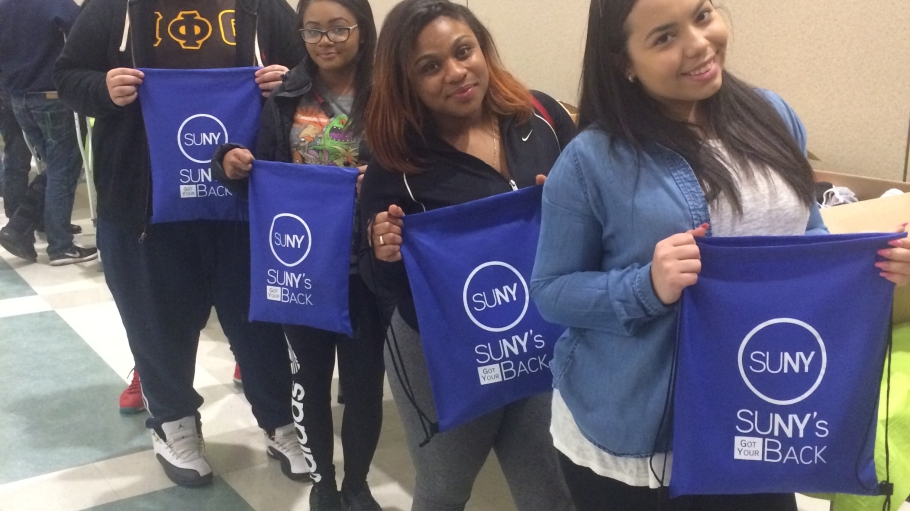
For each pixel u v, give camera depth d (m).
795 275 1.02
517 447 1.60
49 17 4.46
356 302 2.03
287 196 1.97
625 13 1.02
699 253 1.00
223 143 2.21
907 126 2.35
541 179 1.52
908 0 2.28
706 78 1.02
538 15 3.58
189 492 2.46
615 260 1.11
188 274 2.40
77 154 4.79
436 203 1.58
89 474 2.55
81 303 4.14
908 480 1.52
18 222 4.78
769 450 1.04
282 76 2.14
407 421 1.70
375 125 1.55
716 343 1.03
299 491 2.46
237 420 2.93
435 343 1.50
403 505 2.37
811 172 1.11
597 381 1.14
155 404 2.50
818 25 2.55
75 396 3.09
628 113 1.07
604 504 1.21
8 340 3.64
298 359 2.12
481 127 1.62
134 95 2.15
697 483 1.05
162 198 2.20
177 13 2.23
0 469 2.58
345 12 1.96
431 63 1.48
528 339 1.53
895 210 1.91
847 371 1.02
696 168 1.04
